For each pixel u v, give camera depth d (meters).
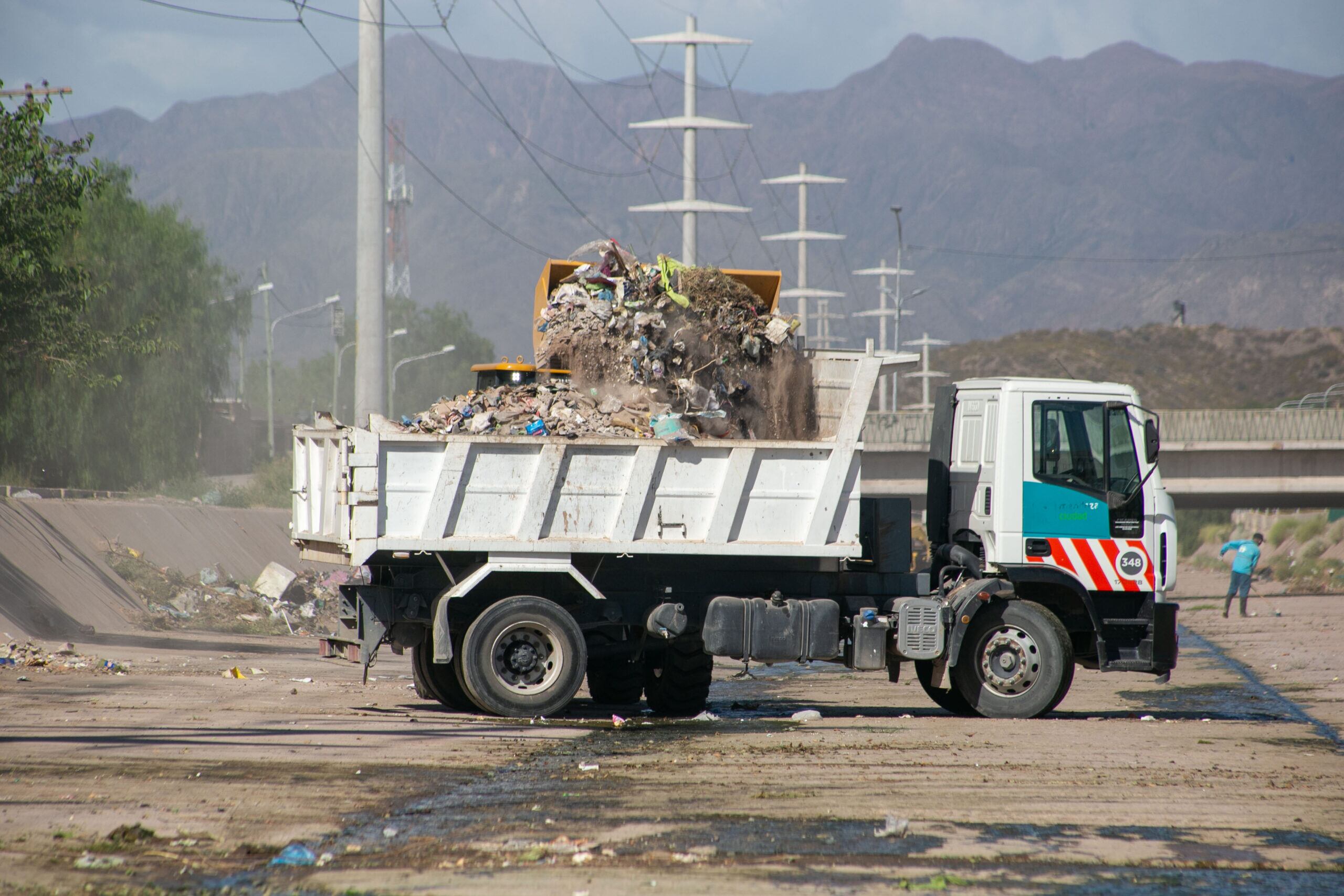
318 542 35.50
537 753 27.14
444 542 32.12
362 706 35.75
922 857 18.30
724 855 18.22
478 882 16.62
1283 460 149.75
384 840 18.92
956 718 35.47
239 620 72.19
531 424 33.53
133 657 48.97
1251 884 17.16
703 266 41.56
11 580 57.97
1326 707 39.75
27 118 57.78
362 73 75.25
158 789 21.80
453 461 32.12
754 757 26.80
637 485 32.91
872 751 27.84
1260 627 80.75
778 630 34.06
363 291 74.44
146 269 130.00
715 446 33.22
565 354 36.88
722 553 33.41
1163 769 25.88
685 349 37.62
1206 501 160.62
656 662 37.25
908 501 35.81
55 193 59.16
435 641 32.81
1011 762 26.53
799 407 38.25
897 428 119.56
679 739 29.72
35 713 30.94
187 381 134.12
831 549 33.88
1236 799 22.83
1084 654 36.78
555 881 16.73
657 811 21.08
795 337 39.06
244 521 102.00
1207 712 38.84
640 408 35.84
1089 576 35.56
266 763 24.64
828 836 19.45
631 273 39.06
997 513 35.34
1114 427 35.97
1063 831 20.05
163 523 85.81
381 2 75.25
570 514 32.75
